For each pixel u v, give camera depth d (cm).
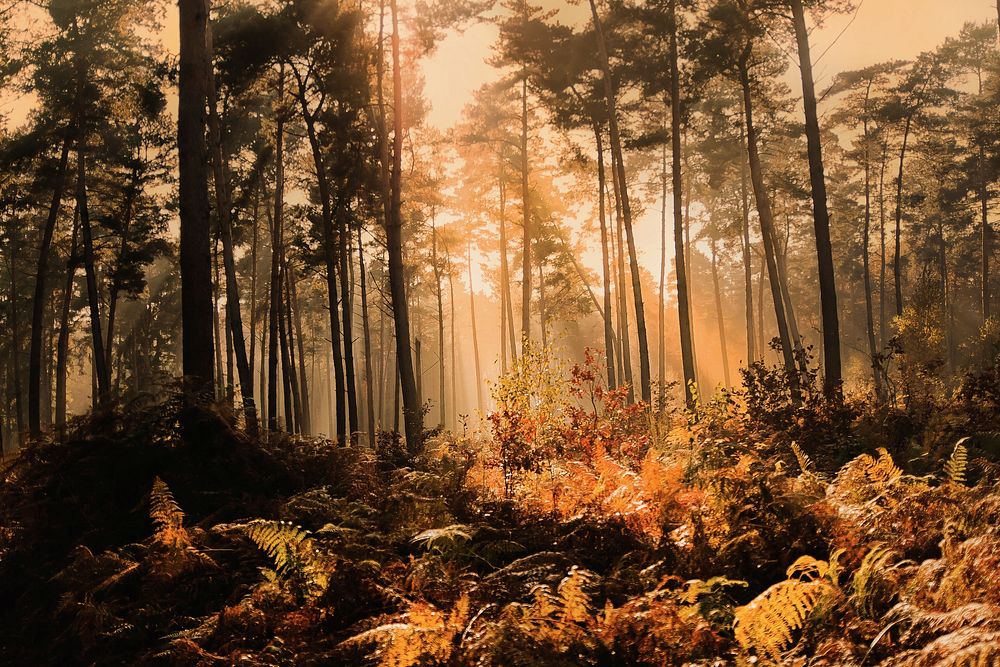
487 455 1084
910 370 1839
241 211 3609
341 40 2542
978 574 450
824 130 4562
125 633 616
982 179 5503
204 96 1272
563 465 984
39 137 3083
